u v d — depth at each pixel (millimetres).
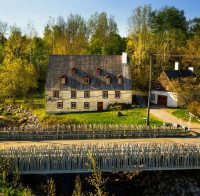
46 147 36969
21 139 46812
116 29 118875
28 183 35281
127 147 37562
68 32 125750
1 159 34531
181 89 72875
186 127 54375
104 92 72812
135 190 37906
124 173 38281
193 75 80750
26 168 35875
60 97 71688
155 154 38062
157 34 107375
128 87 73375
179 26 118812
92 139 47688
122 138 48750
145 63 93500
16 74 79312
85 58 76125
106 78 73375
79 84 72625
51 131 47500
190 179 39281
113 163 37188
